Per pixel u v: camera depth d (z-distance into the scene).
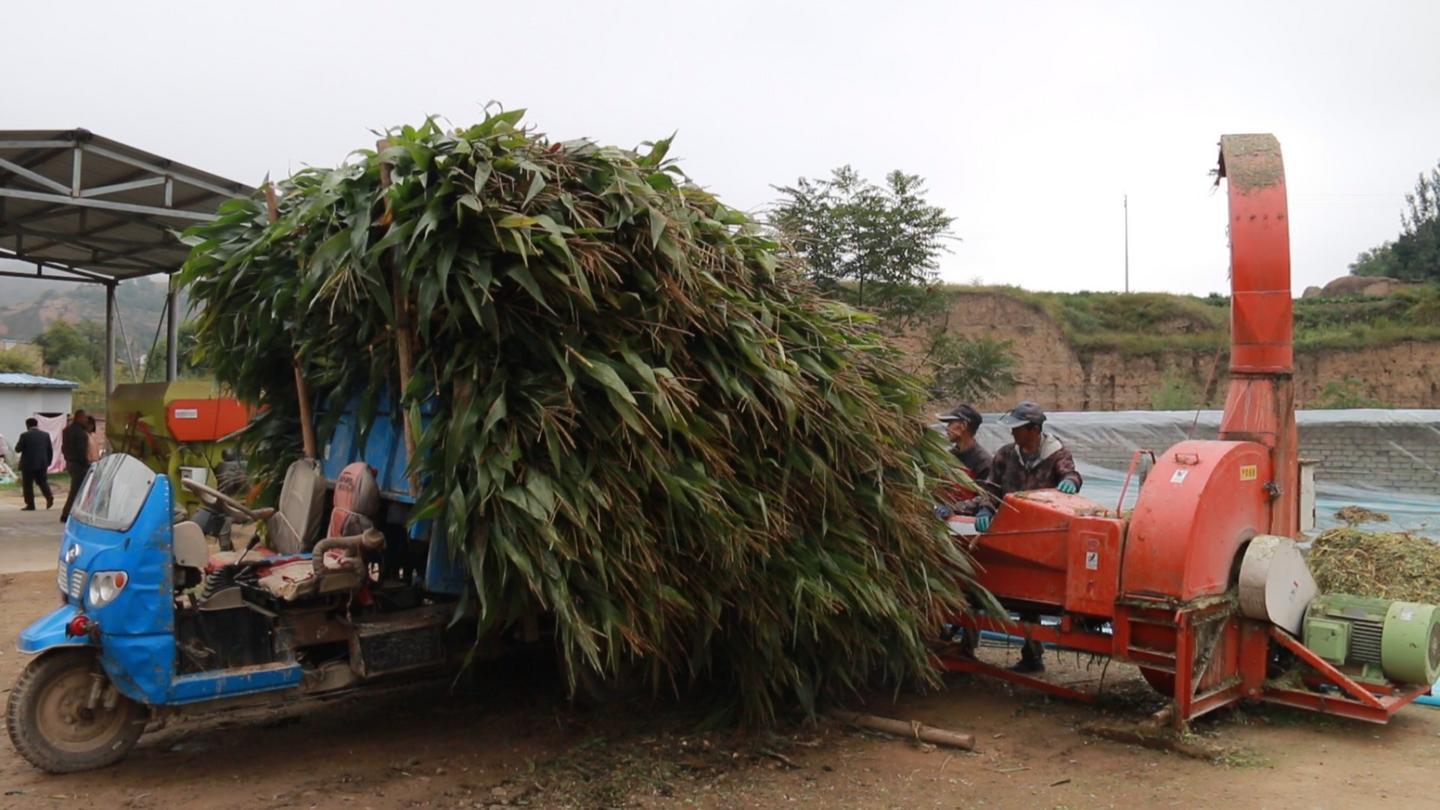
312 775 4.76
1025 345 34.34
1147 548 5.25
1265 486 5.70
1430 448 11.18
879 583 5.25
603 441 4.42
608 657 4.46
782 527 4.82
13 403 26.48
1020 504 5.89
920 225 19.42
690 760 4.94
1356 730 5.38
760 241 5.31
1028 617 6.13
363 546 4.90
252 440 6.29
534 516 4.11
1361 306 38.91
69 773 4.71
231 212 5.49
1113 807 4.39
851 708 5.86
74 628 4.43
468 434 4.29
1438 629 5.31
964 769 4.90
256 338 5.65
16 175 12.84
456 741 5.25
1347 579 6.37
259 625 4.90
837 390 5.17
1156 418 12.91
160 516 4.60
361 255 4.48
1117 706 5.93
